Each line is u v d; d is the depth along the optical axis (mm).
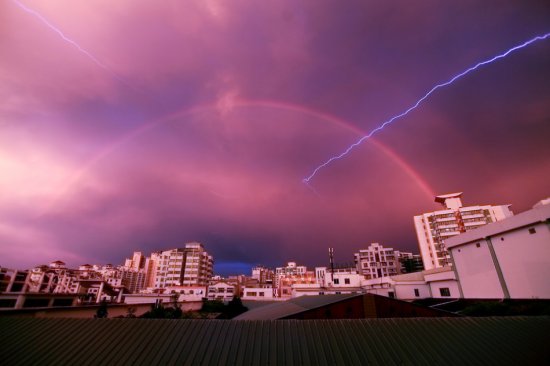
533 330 9773
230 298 81312
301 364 7859
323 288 54062
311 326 9625
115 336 9125
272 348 8500
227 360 7988
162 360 8008
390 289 42125
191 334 9172
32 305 25516
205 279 102812
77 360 8062
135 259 150625
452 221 75688
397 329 9586
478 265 27531
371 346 8664
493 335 9406
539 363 8141
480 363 8055
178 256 98375
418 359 8156
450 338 9172
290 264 144125
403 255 115938
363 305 17266
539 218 20797
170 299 43719
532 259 21625
